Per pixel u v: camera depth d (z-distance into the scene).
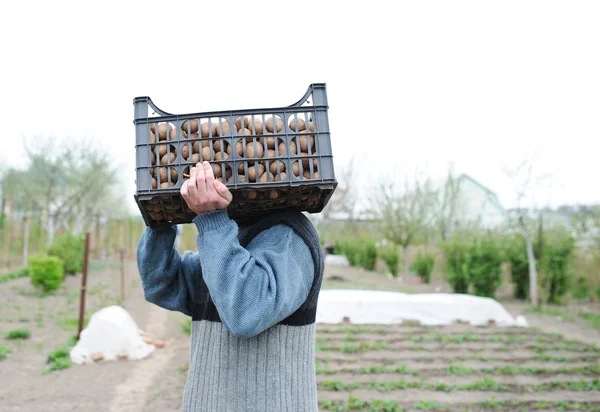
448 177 24.12
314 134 1.44
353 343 8.09
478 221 22.73
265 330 1.51
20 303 11.66
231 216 1.62
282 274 1.41
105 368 6.66
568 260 14.67
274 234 1.53
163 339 8.44
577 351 8.09
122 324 7.25
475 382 6.30
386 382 6.11
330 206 24.52
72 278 17.36
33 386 5.89
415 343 8.20
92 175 24.53
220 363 1.51
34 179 23.97
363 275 23.14
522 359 7.41
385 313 9.86
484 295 15.23
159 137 1.46
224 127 1.43
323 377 6.34
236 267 1.36
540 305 14.32
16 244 21.47
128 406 5.36
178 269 1.79
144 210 1.51
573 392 6.03
